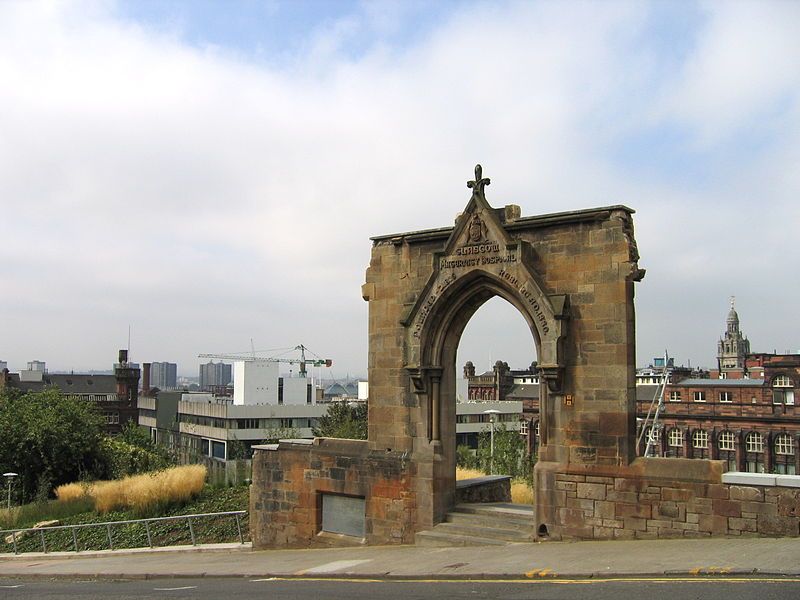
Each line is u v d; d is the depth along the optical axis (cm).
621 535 1936
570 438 2033
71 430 6738
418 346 2330
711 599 1156
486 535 2172
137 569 2412
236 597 1573
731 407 9462
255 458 2739
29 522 4162
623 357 1969
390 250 2467
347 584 1714
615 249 1997
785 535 1708
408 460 2347
